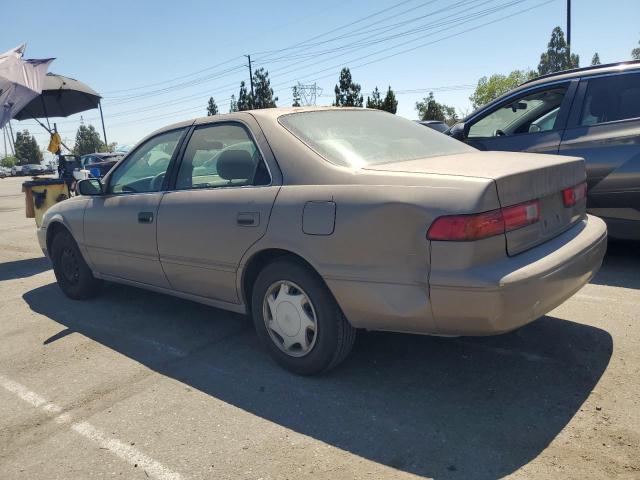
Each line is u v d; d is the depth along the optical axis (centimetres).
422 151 342
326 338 306
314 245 295
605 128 496
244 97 4484
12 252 827
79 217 477
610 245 585
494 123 591
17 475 254
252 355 369
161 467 252
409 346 360
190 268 375
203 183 374
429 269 259
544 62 5975
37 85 767
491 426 265
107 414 304
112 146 8688
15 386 347
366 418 280
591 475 225
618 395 284
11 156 8775
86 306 505
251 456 255
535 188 281
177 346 396
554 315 396
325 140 328
